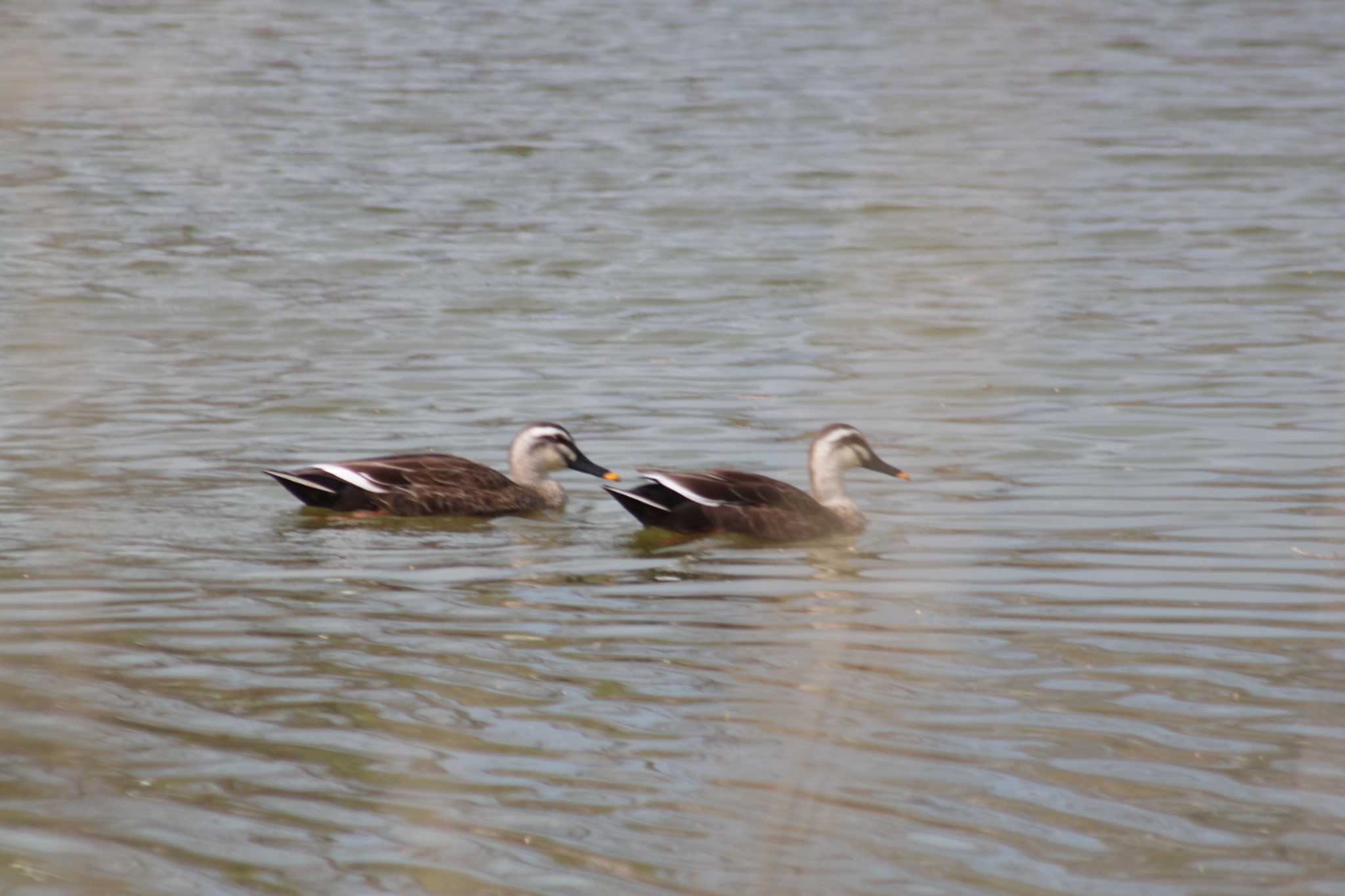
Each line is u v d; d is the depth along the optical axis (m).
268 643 13.30
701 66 50.25
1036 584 14.85
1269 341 24.02
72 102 43.12
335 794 10.47
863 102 44.16
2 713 11.58
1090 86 46.81
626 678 12.56
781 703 11.99
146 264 29.12
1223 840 9.88
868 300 25.97
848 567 15.68
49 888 9.16
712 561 16.02
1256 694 12.11
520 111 44.31
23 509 17.06
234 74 48.75
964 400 21.38
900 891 9.27
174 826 9.98
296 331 25.20
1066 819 10.16
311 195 34.97
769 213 33.09
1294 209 33.22
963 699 12.05
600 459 19.56
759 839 9.90
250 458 19.33
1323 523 16.44
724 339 24.73
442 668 12.77
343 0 62.50
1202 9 60.56
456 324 25.77
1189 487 17.75
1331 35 55.06
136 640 13.33
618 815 10.21
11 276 27.86
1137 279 27.78
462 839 9.88
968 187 30.98
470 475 18.14
